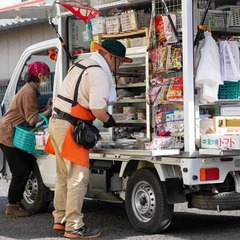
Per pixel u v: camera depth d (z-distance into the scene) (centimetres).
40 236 764
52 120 749
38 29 1684
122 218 870
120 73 842
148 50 783
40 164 904
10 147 891
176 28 745
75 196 734
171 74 759
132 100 818
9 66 1814
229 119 714
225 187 747
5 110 998
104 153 780
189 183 705
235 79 742
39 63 895
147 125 783
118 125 834
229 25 784
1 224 849
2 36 1830
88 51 881
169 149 710
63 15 876
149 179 744
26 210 913
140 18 816
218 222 828
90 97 716
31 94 883
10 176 981
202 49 729
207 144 707
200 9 750
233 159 730
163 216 734
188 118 714
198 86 724
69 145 730
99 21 856
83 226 742
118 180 805
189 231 767
